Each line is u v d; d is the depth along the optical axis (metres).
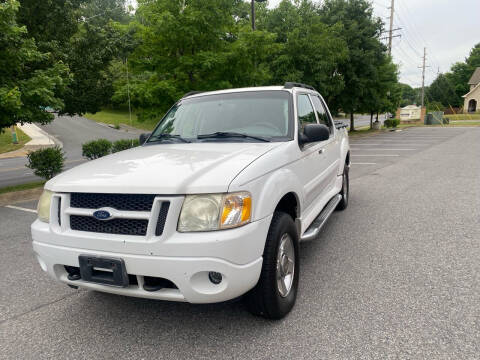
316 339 2.63
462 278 3.48
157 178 2.48
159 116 11.30
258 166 2.68
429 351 2.43
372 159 13.16
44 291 3.66
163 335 2.78
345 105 25.77
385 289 3.33
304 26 19.12
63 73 8.81
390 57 28.19
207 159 2.81
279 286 2.85
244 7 13.91
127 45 10.90
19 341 2.79
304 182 3.57
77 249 2.54
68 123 45.44
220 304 3.22
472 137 21.61
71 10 10.63
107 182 2.53
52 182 2.83
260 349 2.55
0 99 6.98
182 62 10.56
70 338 2.81
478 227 5.00
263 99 3.89
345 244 4.55
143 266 2.35
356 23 23.89
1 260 4.57
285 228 2.86
